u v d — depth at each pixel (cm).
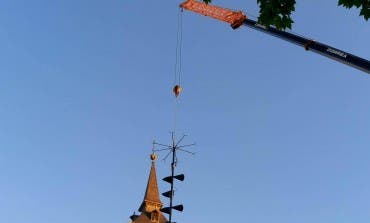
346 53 3195
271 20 1508
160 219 7438
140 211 7688
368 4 1402
